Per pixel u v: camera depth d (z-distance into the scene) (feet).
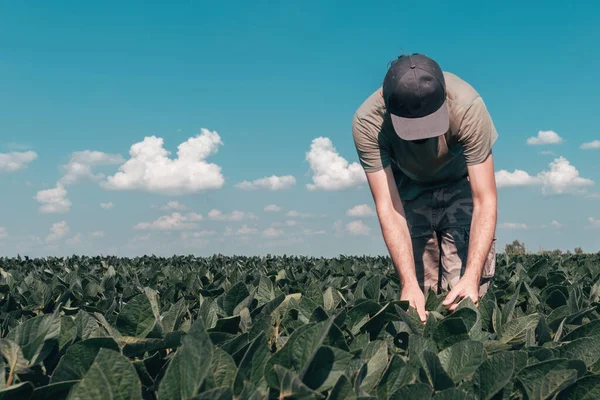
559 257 26.07
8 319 8.42
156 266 19.04
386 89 12.05
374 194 13.51
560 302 9.47
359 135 13.55
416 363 5.36
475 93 12.76
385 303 8.61
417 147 13.67
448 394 4.39
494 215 12.23
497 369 4.87
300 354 4.71
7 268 24.64
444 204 15.89
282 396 4.34
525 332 7.28
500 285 13.04
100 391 3.95
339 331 5.48
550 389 5.02
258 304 9.30
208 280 15.06
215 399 3.53
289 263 26.99
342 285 14.23
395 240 12.69
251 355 4.62
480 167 12.57
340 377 4.28
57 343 5.93
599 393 4.89
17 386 4.50
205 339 3.88
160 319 6.93
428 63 11.93
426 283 16.69
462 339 6.34
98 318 7.05
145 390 5.63
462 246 15.74
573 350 5.83
